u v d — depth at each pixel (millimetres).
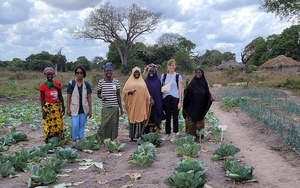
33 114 14859
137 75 8352
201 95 8531
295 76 35562
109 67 8086
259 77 39000
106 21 54344
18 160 6191
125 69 45188
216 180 5340
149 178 5523
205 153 7133
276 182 5391
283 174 5816
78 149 7570
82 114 8242
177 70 46406
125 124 11992
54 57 59906
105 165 6453
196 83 8617
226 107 16453
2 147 7844
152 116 8688
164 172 5785
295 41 62281
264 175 5754
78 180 5574
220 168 5910
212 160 6441
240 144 8359
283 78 34781
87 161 6602
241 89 28234
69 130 9633
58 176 5668
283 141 8188
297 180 5500
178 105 8625
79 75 8062
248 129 10477
